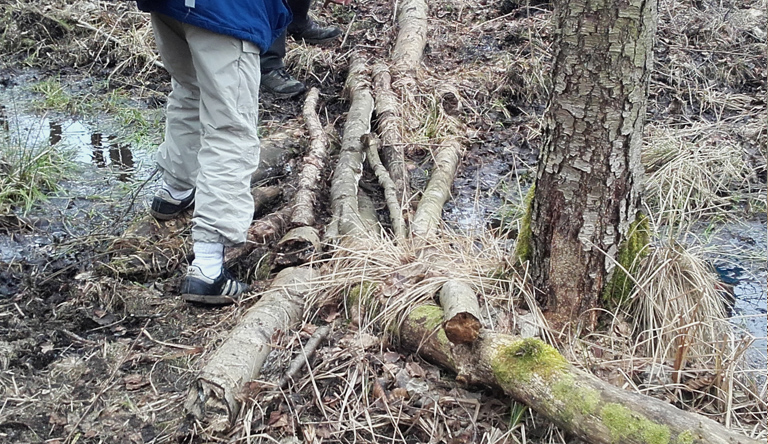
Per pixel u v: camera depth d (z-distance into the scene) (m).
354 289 2.96
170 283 3.25
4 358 2.77
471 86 5.41
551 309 2.88
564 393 2.23
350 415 2.46
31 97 5.33
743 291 3.46
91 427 2.47
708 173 4.23
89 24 6.05
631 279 2.86
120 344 2.88
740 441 1.98
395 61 5.58
